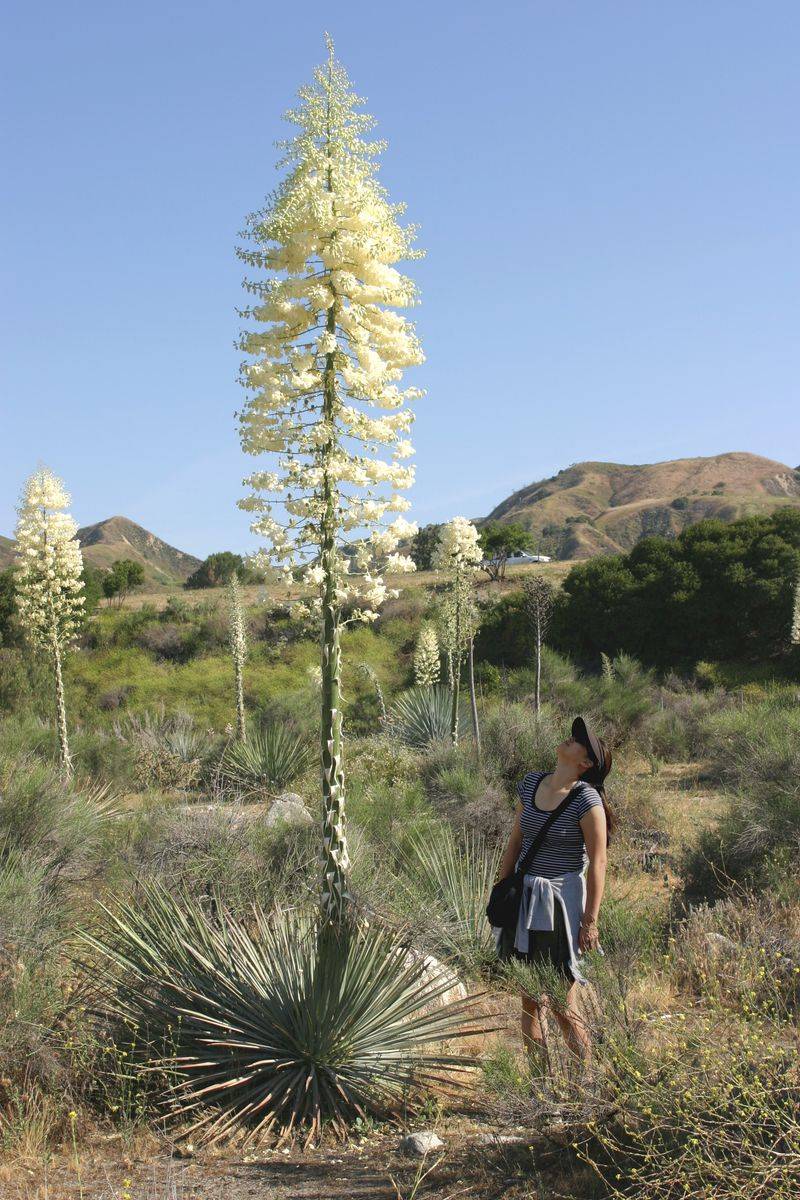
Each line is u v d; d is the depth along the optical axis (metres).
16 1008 4.54
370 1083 4.43
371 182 5.10
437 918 6.39
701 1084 3.31
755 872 7.59
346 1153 3.91
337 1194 3.48
